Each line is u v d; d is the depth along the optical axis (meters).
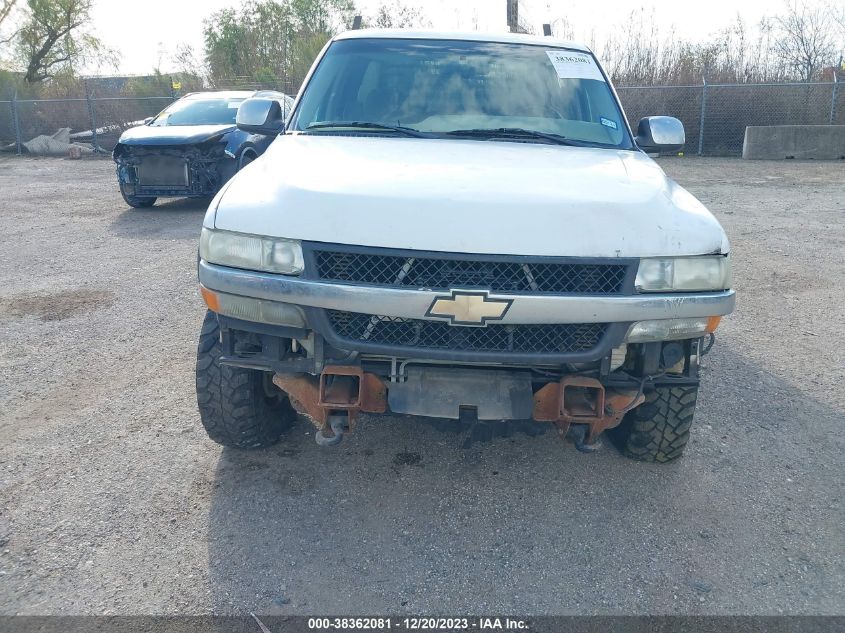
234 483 3.49
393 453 3.81
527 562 2.99
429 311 2.73
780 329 5.89
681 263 2.89
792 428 4.21
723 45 21.02
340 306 2.78
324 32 27.52
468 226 2.76
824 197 12.47
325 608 2.70
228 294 2.96
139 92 26.12
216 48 29.19
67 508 3.25
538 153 3.61
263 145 11.40
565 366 3.04
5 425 4.02
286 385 3.15
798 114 19.97
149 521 3.18
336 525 3.20
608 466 3.74
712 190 13.39
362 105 4.06
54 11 26.38
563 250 2.76
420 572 2.91
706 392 4.68
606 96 4.31
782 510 3.40
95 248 8.33
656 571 2.95
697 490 3.55
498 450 3.88
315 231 2.80
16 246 8.42
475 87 4.15
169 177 10.42
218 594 2.75
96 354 5.08
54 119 22.89
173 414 4.18
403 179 3.01
